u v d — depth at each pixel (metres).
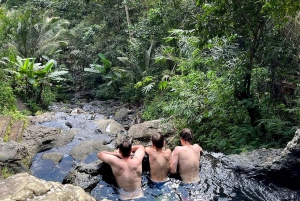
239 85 4.95
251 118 5.03
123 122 8.66
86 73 13.91
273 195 3.27
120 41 12.47
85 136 6.03
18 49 11.95
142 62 10.48
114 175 3.44
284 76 5.07
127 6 11.91
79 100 12.97
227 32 4.70
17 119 6.59
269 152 3.97
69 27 15.28
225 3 4.30
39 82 9.98
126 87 11.44
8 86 8.25
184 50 6.55
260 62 5.01
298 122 4.78
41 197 2.23
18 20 12.16
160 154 3.66
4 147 4.31
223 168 3.80
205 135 5.36
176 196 3.31
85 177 3.59
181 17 8.16
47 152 5.20
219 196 3.29
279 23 4.45
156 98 8.45
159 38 9.62
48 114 7.60
